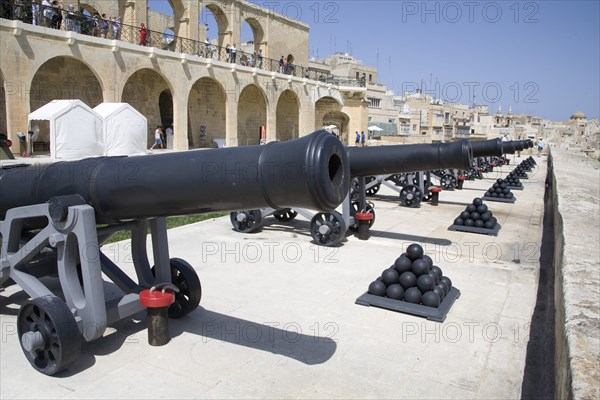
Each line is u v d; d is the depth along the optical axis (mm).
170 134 25281
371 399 3121
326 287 5332
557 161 17266
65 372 3408
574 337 1927
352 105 38656
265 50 34938
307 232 8289
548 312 4832
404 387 3273
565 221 4480
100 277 3586
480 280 5695
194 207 3332
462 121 62844
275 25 35500
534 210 11336
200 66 25172
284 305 4770
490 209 11445
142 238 4234
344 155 3010
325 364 3566
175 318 4391
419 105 65062
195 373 3408
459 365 3598
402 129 58719
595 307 2221
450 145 6484
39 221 4008
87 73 21906
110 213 3658
